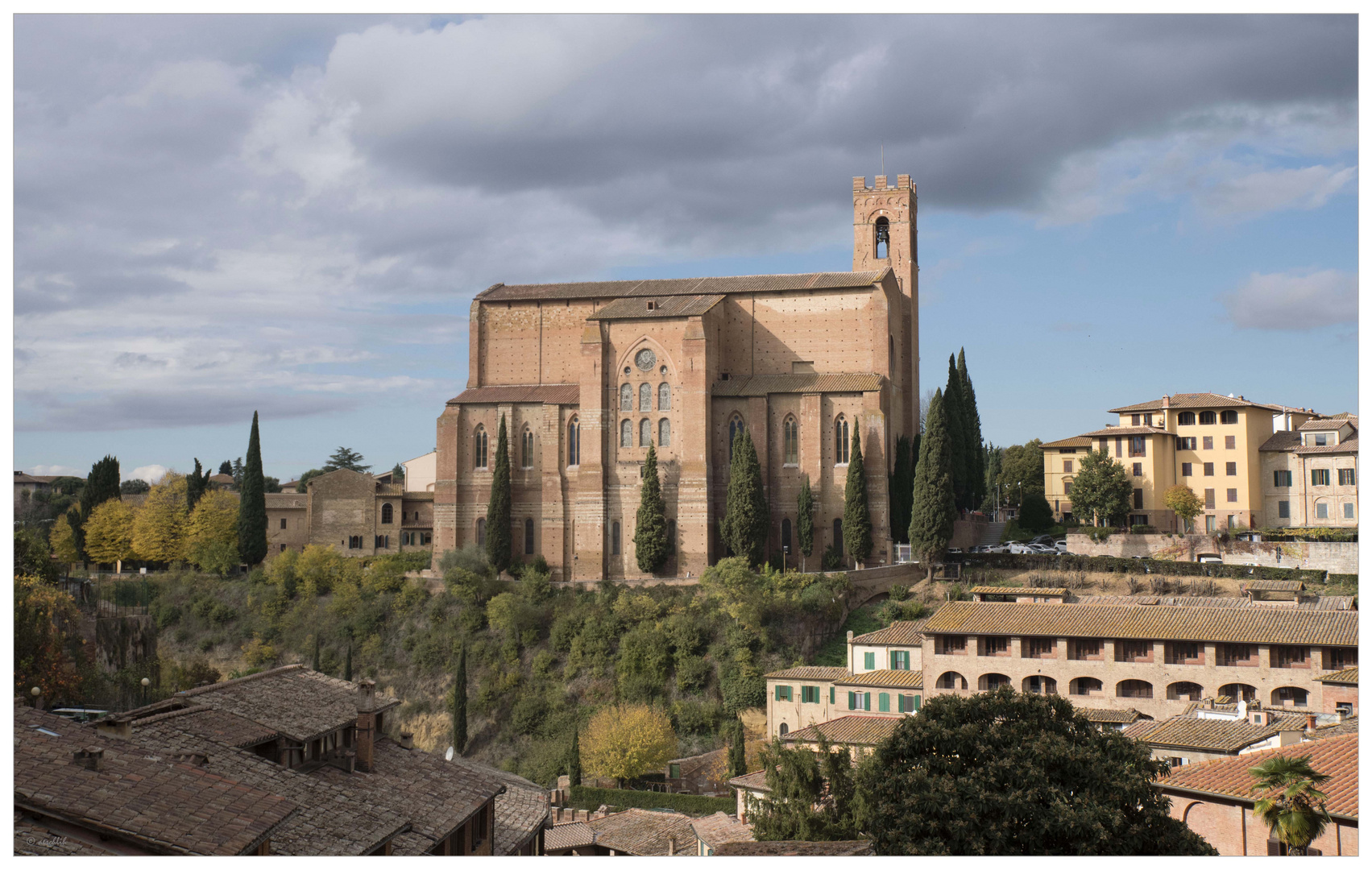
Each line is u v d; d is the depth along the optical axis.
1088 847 39.16
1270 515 128.50
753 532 119.25
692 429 124.00
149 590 131.12
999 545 131.62
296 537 145.12
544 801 56.31
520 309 139.25
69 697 91.00
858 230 142.00
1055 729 44.12
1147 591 110.56
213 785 35.69
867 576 113.44
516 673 111.19
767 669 101.81
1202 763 48.03
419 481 167.00
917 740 43.97
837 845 46.22
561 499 129.12
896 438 132.00
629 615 110.00
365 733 46.75
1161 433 131.00
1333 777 42.78
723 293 132.88
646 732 94.38
